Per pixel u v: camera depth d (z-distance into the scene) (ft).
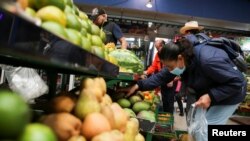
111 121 3.36
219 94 6.84
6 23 1.63
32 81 5.70
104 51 4.74
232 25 23.26
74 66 2.44
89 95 3.16
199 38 7.63
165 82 8.21
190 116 7.70
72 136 2.75
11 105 1.78
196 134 7.21
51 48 2.01
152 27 24.57
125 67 8.00
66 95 3.33
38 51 1.83
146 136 6.13
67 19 3.31
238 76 6.85
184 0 22.48
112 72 4.49
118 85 9.14
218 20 22.85
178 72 7.43
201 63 6.89
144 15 22.34
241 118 22.26
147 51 24.49
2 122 1.74
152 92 10.82
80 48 2.60
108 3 21.79
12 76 5.65
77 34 3.23
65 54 2.23
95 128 2.91
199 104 6.99
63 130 2.68
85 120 2.98
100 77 4.56
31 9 2.75
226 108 7.22
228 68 6.79
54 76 5.64
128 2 22.00
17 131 1.81
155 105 9.80
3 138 1.78
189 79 7.63
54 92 5.66
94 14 11.30
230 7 22.97
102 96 4.02
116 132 3.13
